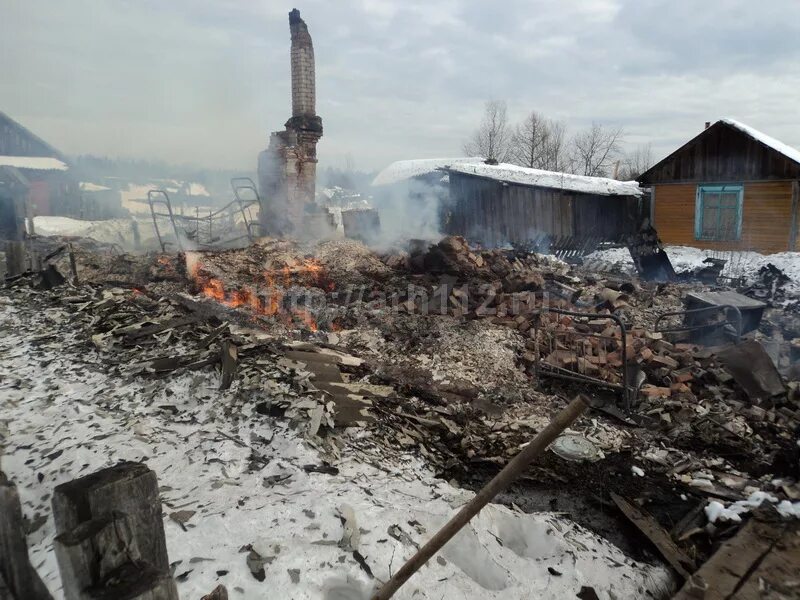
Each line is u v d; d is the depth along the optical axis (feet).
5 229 71.77
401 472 14.11
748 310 28.45
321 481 12.39
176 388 17.26
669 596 10.73
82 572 4.92
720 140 65.36
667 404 19.77
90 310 25.54
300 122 53.01
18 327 23.61
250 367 18.35
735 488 14.84
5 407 15.84
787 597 9.64
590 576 10.70
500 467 15.57
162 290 31.91
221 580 8.43
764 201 62.90
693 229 69.00
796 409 19.66
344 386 18.60
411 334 26.09
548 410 19.86
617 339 21.83
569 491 14.64
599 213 70.59
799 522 12.06
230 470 12.82
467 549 10.83
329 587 8.86
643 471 15.78
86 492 5.38
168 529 9.82
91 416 15.31
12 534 5.85
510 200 68.18
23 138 105.91
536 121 145.79
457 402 19.81
